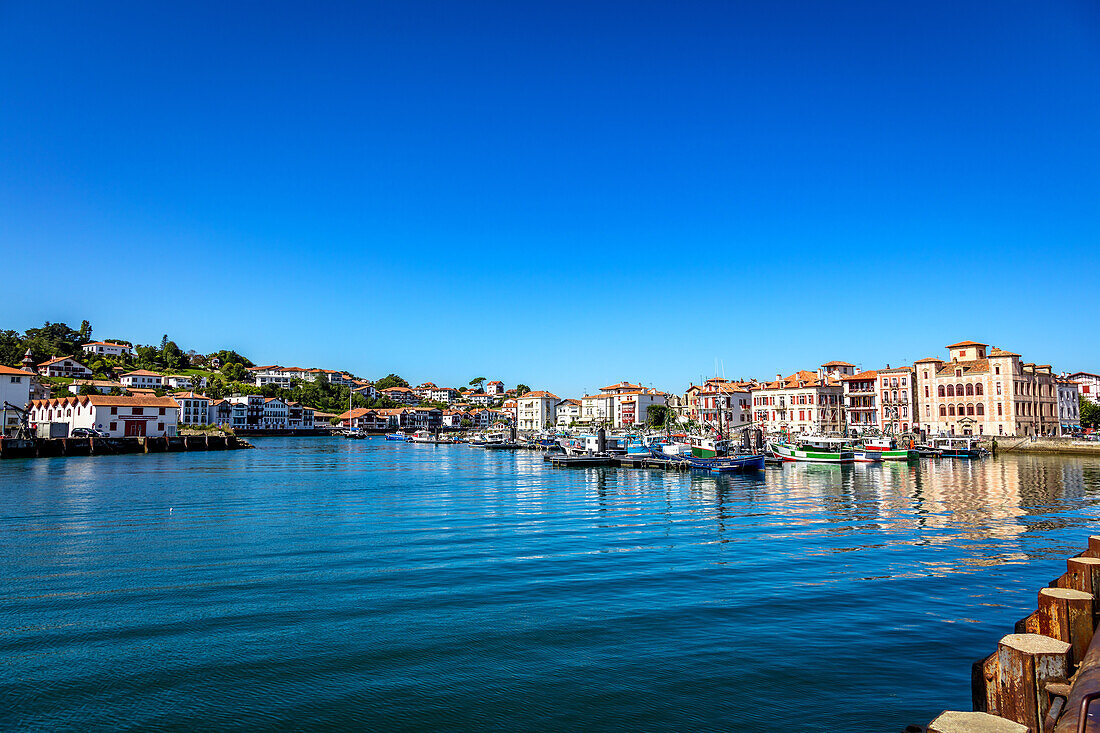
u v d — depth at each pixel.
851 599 22.05
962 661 16.66
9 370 129.62
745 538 33.59
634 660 16.81
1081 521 39.41
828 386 149.25
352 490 58.06
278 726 13.55
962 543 32.16
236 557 28.53
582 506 47.19
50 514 41.28
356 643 18.00
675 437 116.62
